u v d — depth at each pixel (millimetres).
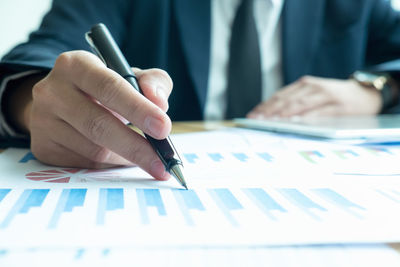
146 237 167
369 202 225
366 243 167
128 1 946
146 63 938
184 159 370
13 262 142
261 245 162
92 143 315
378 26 1168
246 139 508
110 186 263
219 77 999
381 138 458
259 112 816
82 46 714
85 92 301
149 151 285
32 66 460
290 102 818
